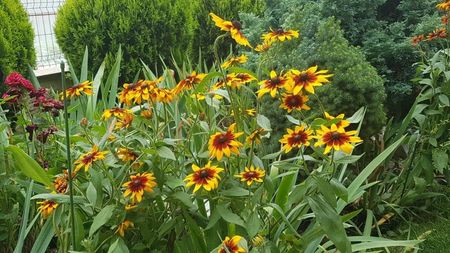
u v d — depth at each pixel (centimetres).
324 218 179
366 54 431
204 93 237
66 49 566
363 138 341
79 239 209
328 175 195
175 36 582
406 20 466
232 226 208
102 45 557
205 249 215
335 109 328
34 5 652
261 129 211
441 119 347
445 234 328
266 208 214
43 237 230
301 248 205
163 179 202
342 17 444
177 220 207
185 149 219
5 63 516
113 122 213
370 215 279
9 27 522
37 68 634
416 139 343
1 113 306
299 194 185
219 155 188
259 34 472
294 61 348
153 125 229
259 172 193
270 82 202
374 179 339
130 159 207
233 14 649
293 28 381
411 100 450
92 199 203
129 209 199
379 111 340
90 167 202
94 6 554
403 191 349
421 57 403
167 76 352
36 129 286
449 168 375
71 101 376
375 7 450
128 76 563
